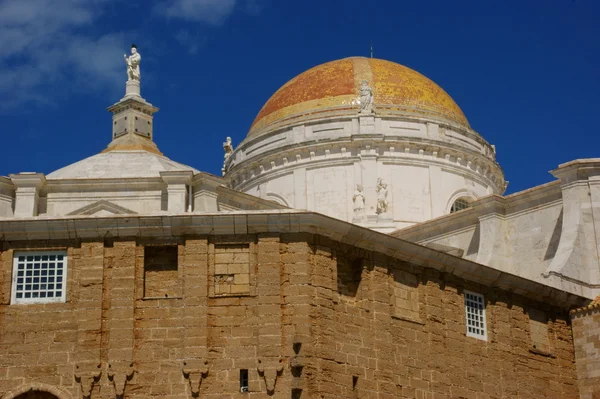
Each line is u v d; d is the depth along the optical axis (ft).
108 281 115.34
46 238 116.88
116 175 178.91
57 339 113.50
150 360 112.57
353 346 118.93
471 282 138.72
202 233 116.78
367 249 124.77
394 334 124.47
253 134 233.76
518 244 175.11
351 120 221.25
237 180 232.12
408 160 218.59
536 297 148.05
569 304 153.17
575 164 164.45
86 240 116.78
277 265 115.85
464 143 226.17
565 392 147.13
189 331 112.98
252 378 111.86
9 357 113.09
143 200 171.01
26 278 116.16
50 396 112.16
